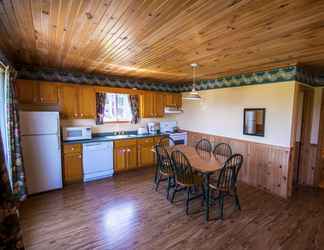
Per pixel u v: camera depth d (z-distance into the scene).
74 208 2.93
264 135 3.67
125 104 5.14
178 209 2.93
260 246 2.14
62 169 3.77
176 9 1.47
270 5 1.39
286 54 2.60
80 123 4.38
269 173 3.57
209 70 3.71
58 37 2.08
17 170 2.88
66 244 2.14
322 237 2.29
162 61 3.05
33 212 2.81
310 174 3.90
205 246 2.14
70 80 4.09
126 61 3.10
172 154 3.08
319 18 1.58
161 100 5.47
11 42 2.24
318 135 3.78
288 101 3.28
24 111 3.21
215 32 1.90
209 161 3.06
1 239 0.96
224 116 4.47
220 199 3.06
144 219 2.65
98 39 2.12
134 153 4.72
